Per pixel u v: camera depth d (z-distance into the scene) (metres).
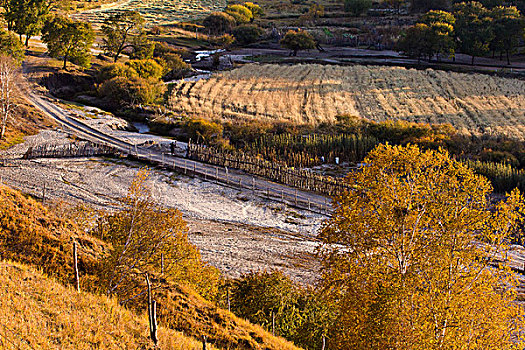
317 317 26.45
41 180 55.50
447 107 96.88
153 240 26.42
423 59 147.12
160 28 193.12
